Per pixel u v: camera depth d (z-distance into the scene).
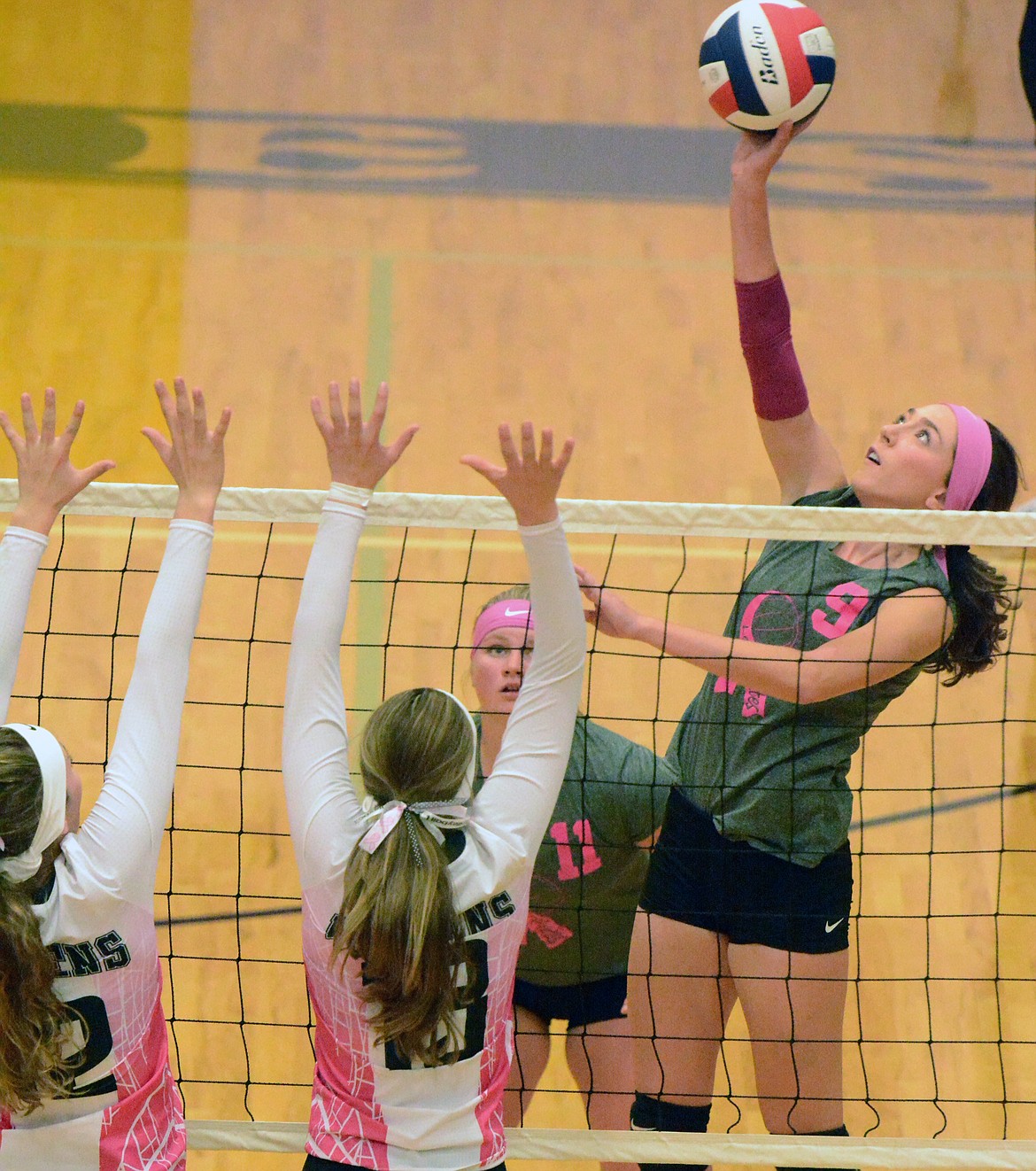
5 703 8.71
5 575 8.96
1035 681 21.56
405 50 35.69
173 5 36.56
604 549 23.42
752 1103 15.55
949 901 18.25
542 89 34.62
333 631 8.84
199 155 32.25
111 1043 8.22
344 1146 8.37
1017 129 33.84
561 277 29.56
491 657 11.65
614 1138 10.76
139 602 22.22
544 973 12.43
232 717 20.52
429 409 26.02
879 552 11.49
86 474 9.30
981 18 36.94
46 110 33.06
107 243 29.59
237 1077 15.58
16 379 25.88
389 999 8.05
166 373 26.36
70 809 8.61
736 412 26.41
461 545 23.61
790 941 11.20
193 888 17.91
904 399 26.36
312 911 8.51
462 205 31.39
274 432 25.17
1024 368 27.33
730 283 29.67
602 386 26.86
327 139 32.94
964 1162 10.76
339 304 28.47
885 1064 16.17
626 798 12.14
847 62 35.47
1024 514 10.48
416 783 8.38
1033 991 17.16
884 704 11.60
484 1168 8.45
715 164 32.88
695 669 21.64
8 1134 8.20
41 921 8.01
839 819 11.38
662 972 11.47
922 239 30.69
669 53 35.84
